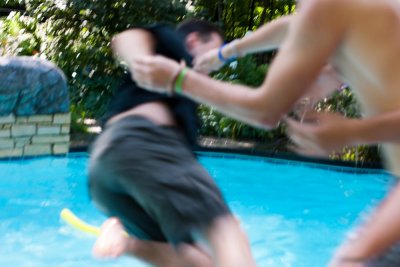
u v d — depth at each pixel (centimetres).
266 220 667
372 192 829
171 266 223
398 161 183
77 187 779
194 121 243
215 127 1141
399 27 166
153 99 238
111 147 223
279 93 171
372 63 168
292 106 176
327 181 888
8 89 899
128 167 217
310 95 200
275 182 869
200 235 205
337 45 170
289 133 180
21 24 1320
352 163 970
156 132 226
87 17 1251
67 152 967
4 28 1316
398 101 167
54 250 534
